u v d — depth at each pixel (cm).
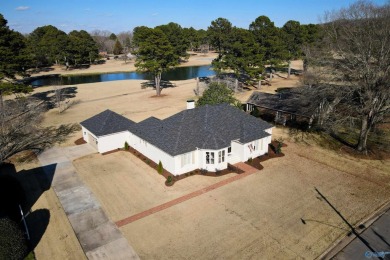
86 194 2302
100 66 10981
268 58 6134
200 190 2333
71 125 4066
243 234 1830
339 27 3011
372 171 2630
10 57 3934
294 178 2512
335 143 3253
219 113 2986
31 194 2311
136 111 4759
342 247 1709
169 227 1902
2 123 3025
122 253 1680
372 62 2672
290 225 1908
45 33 12594
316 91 3066
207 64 11394
